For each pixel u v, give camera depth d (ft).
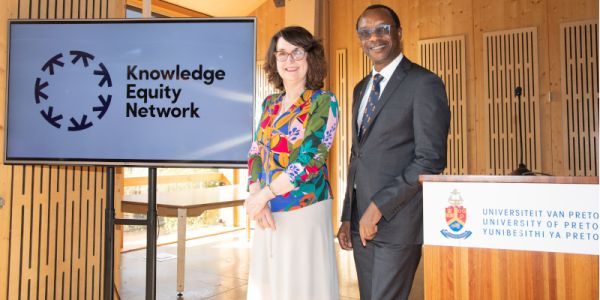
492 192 4.33
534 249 4.16
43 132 7.04
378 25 5.97
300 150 5.44
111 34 7.06
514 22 17.63
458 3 18.57
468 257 4.38
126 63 7.06
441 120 5.56
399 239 5.72
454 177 4.46
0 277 7.32
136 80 7.05
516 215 4.23
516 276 4.21
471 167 18.22
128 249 17.40
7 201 7.43
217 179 22.29
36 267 7.86
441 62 18.67
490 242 4.31
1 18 7.30
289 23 20.47
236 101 6.95
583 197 4.03
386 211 5.49
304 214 5.47
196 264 15.35
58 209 8.27
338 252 17.02
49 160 7.03
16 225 7.54
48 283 8.07
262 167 5.81
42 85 7.04
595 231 3.98
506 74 17.65
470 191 4.41
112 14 9.30
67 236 8.46
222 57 6.98
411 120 5.77
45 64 7.05
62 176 8.35
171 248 17.99
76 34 7.05
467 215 4.41
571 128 16.66
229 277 13.74
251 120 6.91
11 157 7.04
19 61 7.06
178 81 7.02
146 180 18.90
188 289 12.42
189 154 6.99
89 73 7.06
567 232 4.07
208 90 6.98
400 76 5.90
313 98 5.63
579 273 4.01
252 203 5.41
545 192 4.15
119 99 7.04
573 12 16.71
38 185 7.89
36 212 7.85
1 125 7.34
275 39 5.96
